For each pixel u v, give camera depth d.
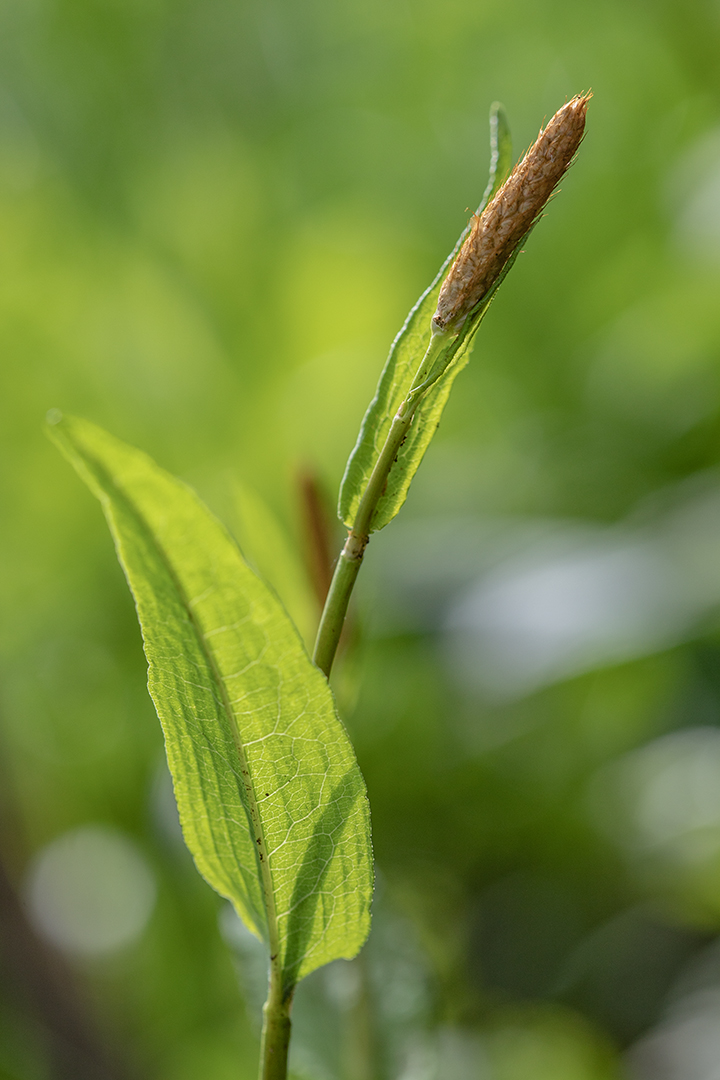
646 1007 0.77
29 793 0.91
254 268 1.16
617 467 0.91
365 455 0.34
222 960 0.75
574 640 0.66
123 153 1.40
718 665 0.77
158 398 1.06
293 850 0.34
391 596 0.78
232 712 0.33
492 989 0.79
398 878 0.80
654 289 0.96
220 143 1.45
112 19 1.45
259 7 1.51
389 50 1.49
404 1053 0.43
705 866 0.77
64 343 1.07
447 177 1.41
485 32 1.40
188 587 0.32
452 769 0.83
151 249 1.23
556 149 0.33
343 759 0.34
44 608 0.99
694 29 1.02
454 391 1.05
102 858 0.88
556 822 0.83
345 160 1.46
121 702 0.94
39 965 0.73
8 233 1.12
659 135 1.14
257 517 0.41
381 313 1.09
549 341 1.07
